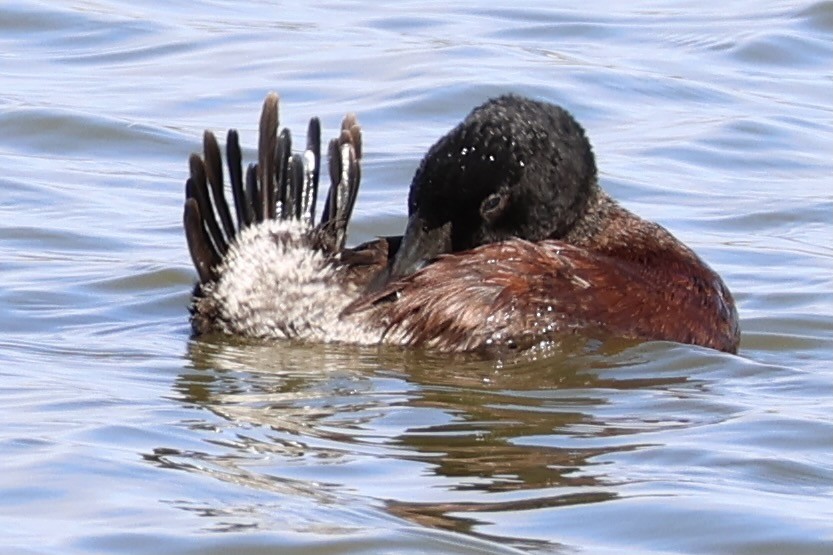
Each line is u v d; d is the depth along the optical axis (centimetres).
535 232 1367
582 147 1380
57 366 1293
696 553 965
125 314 1484
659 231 1415
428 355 1308
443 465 1079
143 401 1194
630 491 1038
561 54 2398
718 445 1127
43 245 1688
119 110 2139
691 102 2247
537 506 1015
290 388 1227
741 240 1784
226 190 1816
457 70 2281
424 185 1344
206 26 2498
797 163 2052
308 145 1348
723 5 2672
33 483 1029
